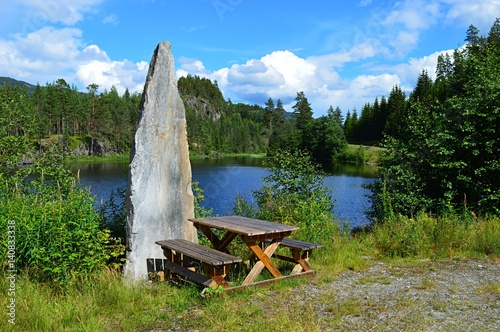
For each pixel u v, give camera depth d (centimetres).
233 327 454
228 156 9675
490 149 1152
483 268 705
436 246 839
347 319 475
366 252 828
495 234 863
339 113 13062
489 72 1265
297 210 957
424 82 7456
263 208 1025
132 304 522
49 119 7700
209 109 18275
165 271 644
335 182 3253
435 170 1261
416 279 641
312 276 651
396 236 848
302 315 488
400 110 7556
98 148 7525
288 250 788
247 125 14088
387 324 458
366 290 585
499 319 470
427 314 486
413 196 1214
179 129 720
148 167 674
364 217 1742
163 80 705
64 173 930
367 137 10219
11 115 1023
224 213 1603
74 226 595
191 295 560
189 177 730
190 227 730
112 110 8838
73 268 576
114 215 820
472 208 1155
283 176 1181
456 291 576
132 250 650
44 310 479
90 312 493
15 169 977
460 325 452
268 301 540
